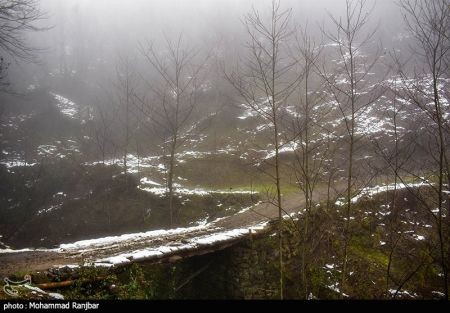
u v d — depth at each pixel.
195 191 22.89
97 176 28.09
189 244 11.50
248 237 13.27
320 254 13.70
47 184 28.97
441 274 13.49
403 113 24.62
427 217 15.94
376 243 15.06
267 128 29.98
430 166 18.12
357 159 20.67
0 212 26.44
